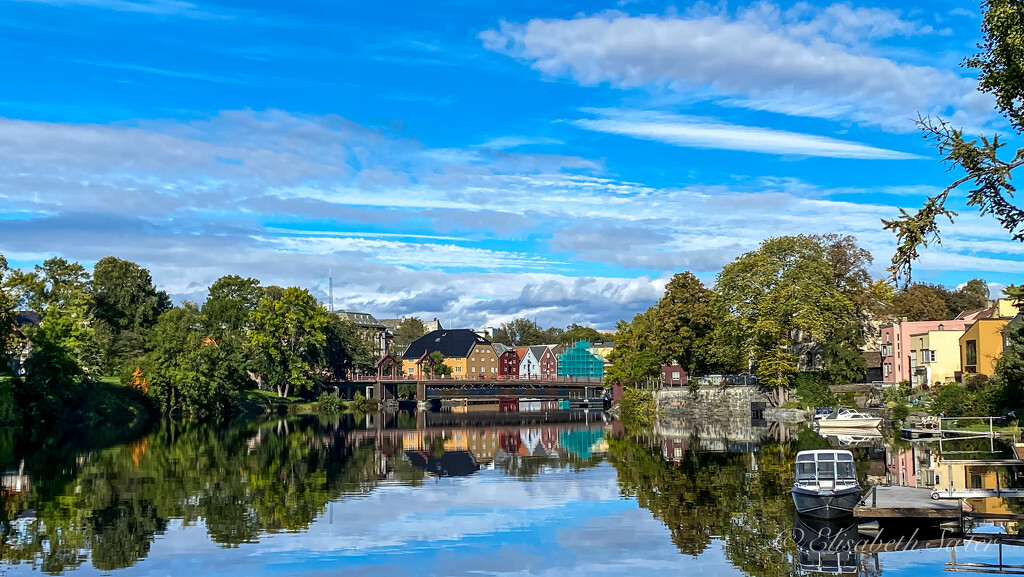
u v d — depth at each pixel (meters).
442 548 30.77
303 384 145.12
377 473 52.16
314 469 54.09
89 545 31.42
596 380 166.75
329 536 32.84
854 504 33.25
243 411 128.75
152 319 152.38
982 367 88.06
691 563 28.36
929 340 101.69
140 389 112.81
